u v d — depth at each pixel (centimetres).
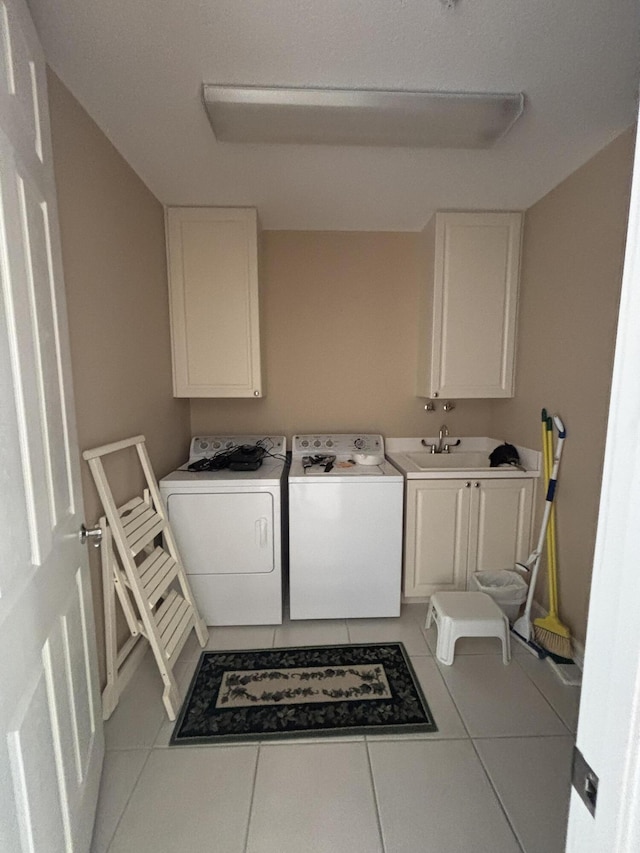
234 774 132
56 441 101
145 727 149
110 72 126
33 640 81
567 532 196
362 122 147
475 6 105
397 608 219
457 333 238
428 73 127
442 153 172
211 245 226
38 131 97
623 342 36
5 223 76
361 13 107
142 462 187
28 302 87
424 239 252
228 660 186
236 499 207
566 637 192
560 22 110
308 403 274
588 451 183
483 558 230
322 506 212
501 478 225
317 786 128
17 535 77
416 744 142
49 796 84
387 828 116
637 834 36
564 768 134
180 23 109
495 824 117
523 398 235
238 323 233
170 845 112
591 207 178
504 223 231
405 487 225
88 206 145
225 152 170
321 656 188
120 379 171
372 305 268
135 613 179
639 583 35
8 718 69
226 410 272
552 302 207
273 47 117
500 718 153
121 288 171
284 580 247
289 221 248
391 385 274
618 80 131
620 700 37
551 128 156
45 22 107
